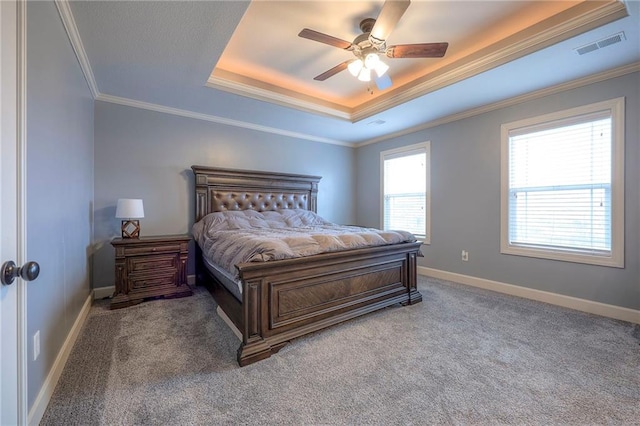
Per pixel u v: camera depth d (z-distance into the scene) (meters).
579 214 2.83
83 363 1.81
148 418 1.35
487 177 3.54
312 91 3.68
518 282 3.26
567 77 2.74
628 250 2.53
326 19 2.28
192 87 3.02
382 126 4.37
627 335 2.23
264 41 2.60
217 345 2.07
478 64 2.67
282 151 4.61
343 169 5.38
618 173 2.57
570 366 1.80
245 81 3.23
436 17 2.24
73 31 1.99
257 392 1.55
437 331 2.32
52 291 1.58
